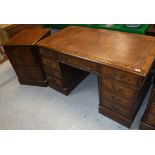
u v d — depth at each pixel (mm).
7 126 2268
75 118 2262
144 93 2215
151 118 1789
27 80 2955
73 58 1919
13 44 2406
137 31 2365
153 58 1583
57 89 2748
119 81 1673
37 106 2549
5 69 3629
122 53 1708
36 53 2486
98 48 1862
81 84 2867
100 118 2215
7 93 2902
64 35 2334
